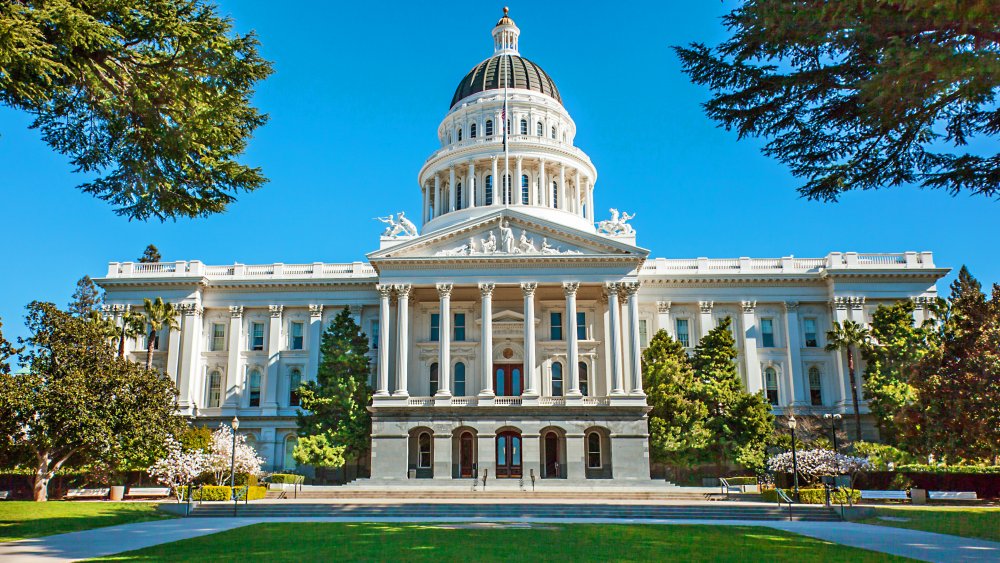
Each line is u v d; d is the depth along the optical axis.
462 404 63.78
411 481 60.66
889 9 19.00
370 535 30.03
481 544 26.59
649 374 65.50
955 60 17.64
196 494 49.38
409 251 67.75
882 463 58.56
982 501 51.31
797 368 73.88
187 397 74.06
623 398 63.03
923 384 54.22
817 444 61.91
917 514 41.47
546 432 64.94
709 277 75.38
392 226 77.25
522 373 70.06
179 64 26.48
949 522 36.72
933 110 20.66
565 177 89.31
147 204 28.92
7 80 21.92
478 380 69.75
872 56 20.67
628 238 73.19
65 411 48.34
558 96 99.31
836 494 47.50
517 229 68.31
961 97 19.98
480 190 88.12
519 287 67.50
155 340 76.94
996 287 53.56
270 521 39.00
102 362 52.56
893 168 23.61
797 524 38.28
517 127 91.44
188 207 28.94
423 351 70.62
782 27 20.50
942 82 18.58
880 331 66.56
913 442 57.44
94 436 49.00
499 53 103.81
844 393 72.00
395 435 63.00
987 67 17.33
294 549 25.02
